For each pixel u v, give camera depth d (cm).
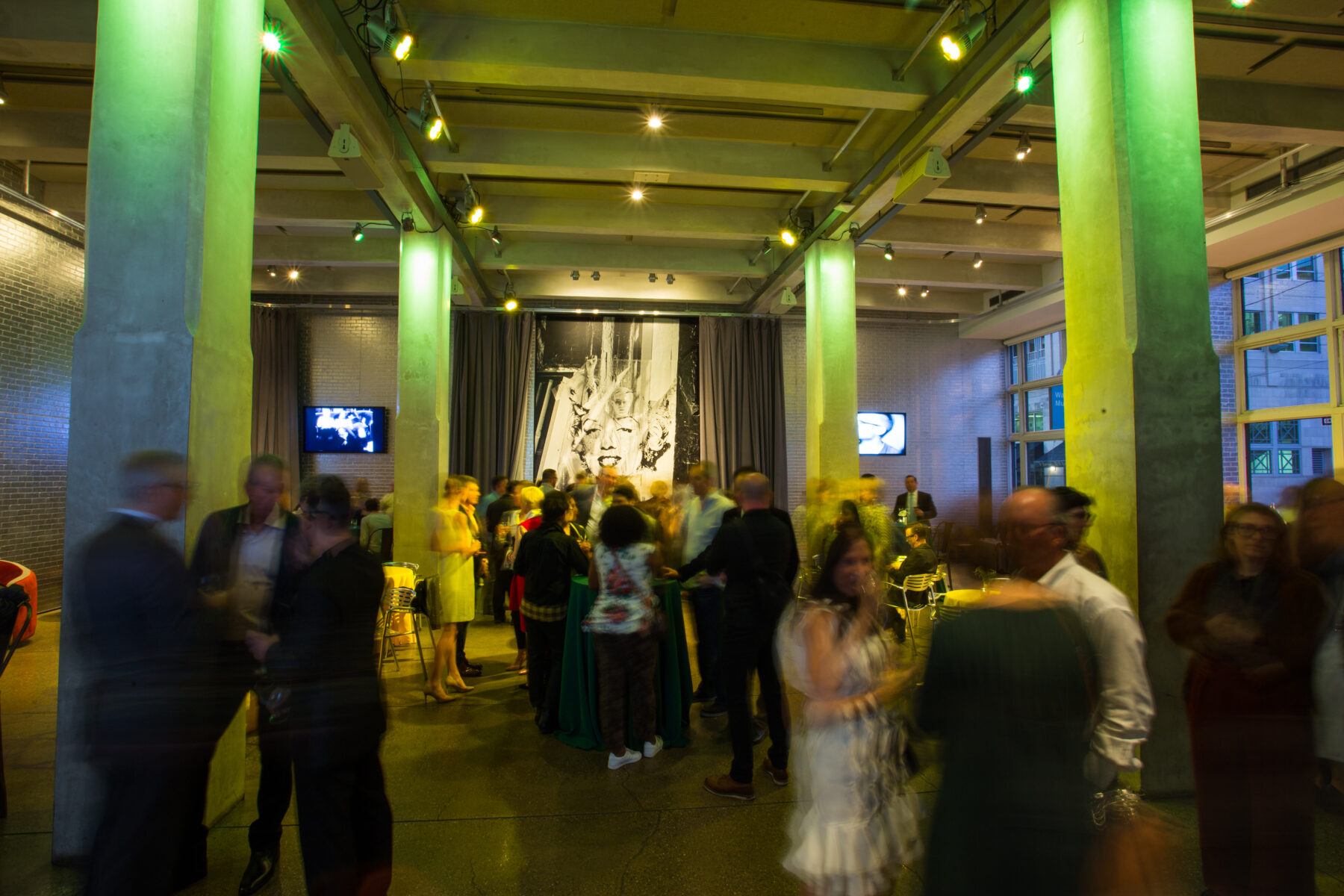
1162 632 318
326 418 1116
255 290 1108
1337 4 479
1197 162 336
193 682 203
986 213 878
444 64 500
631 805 316
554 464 1155
